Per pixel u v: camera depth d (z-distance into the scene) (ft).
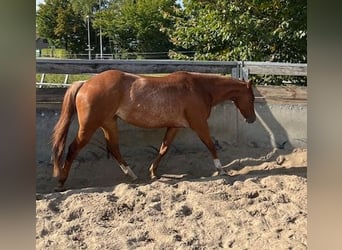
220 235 9.14
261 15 23.80
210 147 13.94
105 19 93.97
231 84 14.23
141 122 13.44
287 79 21.79
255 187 12.00
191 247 8.56
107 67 15.71
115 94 12.82
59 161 12.64
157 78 13.47
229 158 15.62
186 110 13.55
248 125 16.42
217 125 16.33
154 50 85.05
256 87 16.44
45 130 15.12
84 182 13.91
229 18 23.52
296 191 11.74
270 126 16.42
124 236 9.06
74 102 12.76
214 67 16.72
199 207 10.53
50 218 9.93
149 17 84.79
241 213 10.20
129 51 92.43
